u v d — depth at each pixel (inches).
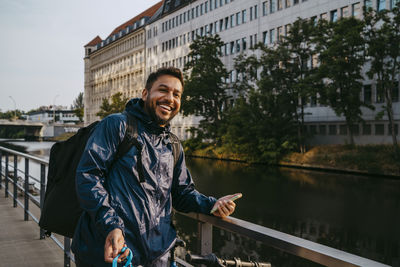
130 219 69.0
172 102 76.6
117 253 61.4
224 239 547.5
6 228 217.6
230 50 2180.1
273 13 1844.2
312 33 1247.5
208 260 79.7
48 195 80.8
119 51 3715.6
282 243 59.9
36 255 173.9
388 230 557.6
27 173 231.1
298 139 1451.8
